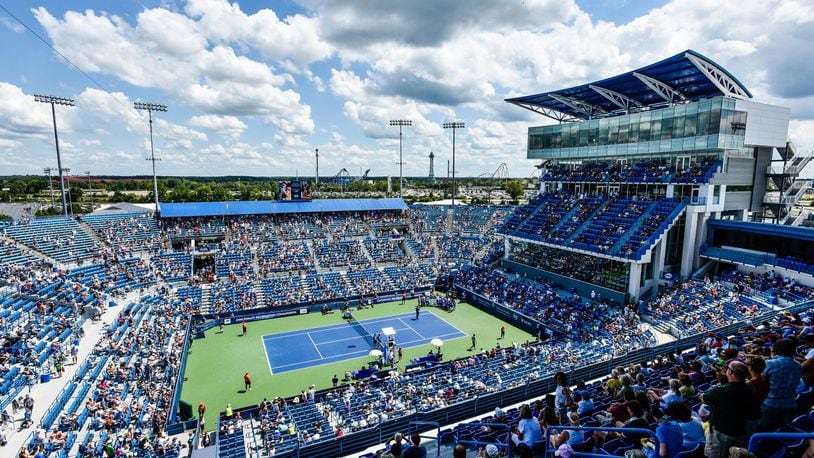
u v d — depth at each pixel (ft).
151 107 238.48
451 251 252.83
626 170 199.72
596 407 56.65
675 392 44.34
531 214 226.99
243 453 87.10
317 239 247.29
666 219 166.40
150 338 131.13
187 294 182.91
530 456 31.12
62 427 84.53
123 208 281.13
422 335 163.43
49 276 154.30
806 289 134.10
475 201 436.35
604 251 172.14
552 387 101.30
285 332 166.40
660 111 179.73
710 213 172.45
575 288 185.47
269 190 614.34
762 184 186.60
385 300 205.67
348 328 171.12
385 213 290.97
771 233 151.33
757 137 169.78
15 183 557.74
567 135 224.53
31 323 120.06
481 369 124.36
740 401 25.21
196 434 89.61
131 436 85.56
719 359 57.93
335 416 100.73
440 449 67.05
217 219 249.34
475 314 189.06
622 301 164.35
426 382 116.57
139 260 198.18
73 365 108.06
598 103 223.10
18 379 95.50
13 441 78.48
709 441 26.32
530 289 190.49
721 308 138.82
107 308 149.89
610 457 30.68
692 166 174.70
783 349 30.27
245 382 122.83
